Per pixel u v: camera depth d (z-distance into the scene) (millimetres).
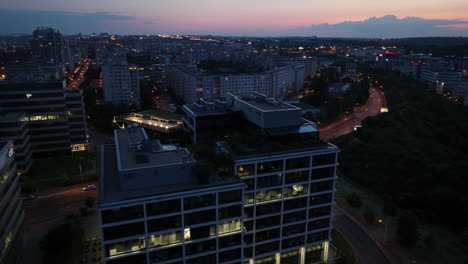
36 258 79250
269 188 69250
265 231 71562
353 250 87688
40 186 116188
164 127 165375
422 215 109438
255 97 92000
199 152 67625
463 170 134250
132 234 54750
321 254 79375
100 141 171000
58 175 125688
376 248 89750
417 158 146750
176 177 60000
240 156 67938
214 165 63250
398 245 91500
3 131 117625
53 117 140500
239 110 88500
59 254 76438
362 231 97688
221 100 102188
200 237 59844
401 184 131250
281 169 69625
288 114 77188
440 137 178750
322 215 76000
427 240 91625
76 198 109062
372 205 116062
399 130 185125
